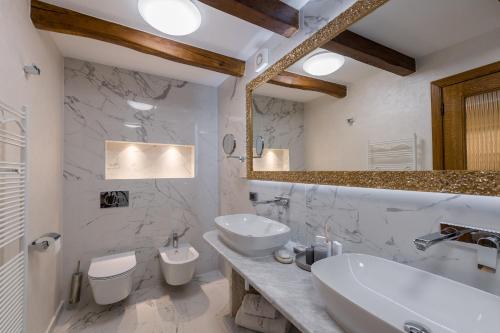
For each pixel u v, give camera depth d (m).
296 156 1.58
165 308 2.06
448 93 0.85
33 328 1.44
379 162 1.09
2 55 1.11
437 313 0.77
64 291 2.06
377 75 1.09
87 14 1.58
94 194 2.21
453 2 0.84
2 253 1.08
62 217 2.06
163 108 2.56
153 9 1.32
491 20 0.75
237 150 2.37
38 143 1.53
